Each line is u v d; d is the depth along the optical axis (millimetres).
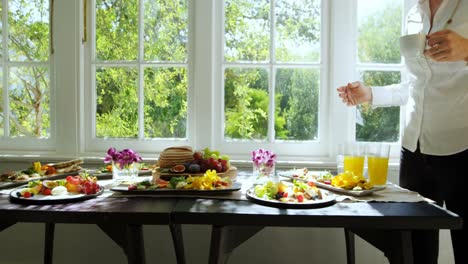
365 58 1805
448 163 1222
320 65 1805
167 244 1762
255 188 1091
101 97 1875
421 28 1304
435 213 914
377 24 1796
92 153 1858
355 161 1294
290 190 1069
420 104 1281
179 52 1846
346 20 1766
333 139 1784
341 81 1772
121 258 1793
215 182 1166
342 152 1376
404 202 1033
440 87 1231
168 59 1853
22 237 1815
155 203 1012
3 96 1882
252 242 1757
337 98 1777
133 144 1867
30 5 1863
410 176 1336
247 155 1835
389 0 1789
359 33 1801
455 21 1191
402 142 1369
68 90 1820
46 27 1863
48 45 1865
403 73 1797
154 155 1844
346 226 891
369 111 1803
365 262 1757
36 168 1416
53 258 1807
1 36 1872
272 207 977
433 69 1235
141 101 1859
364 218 888
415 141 1300
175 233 1350
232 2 1821
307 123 1839
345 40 1766
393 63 1807
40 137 1885
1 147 1880
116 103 1874
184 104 1855
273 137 1840
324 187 1209
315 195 1047
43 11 1861
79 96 1833
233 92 1841
